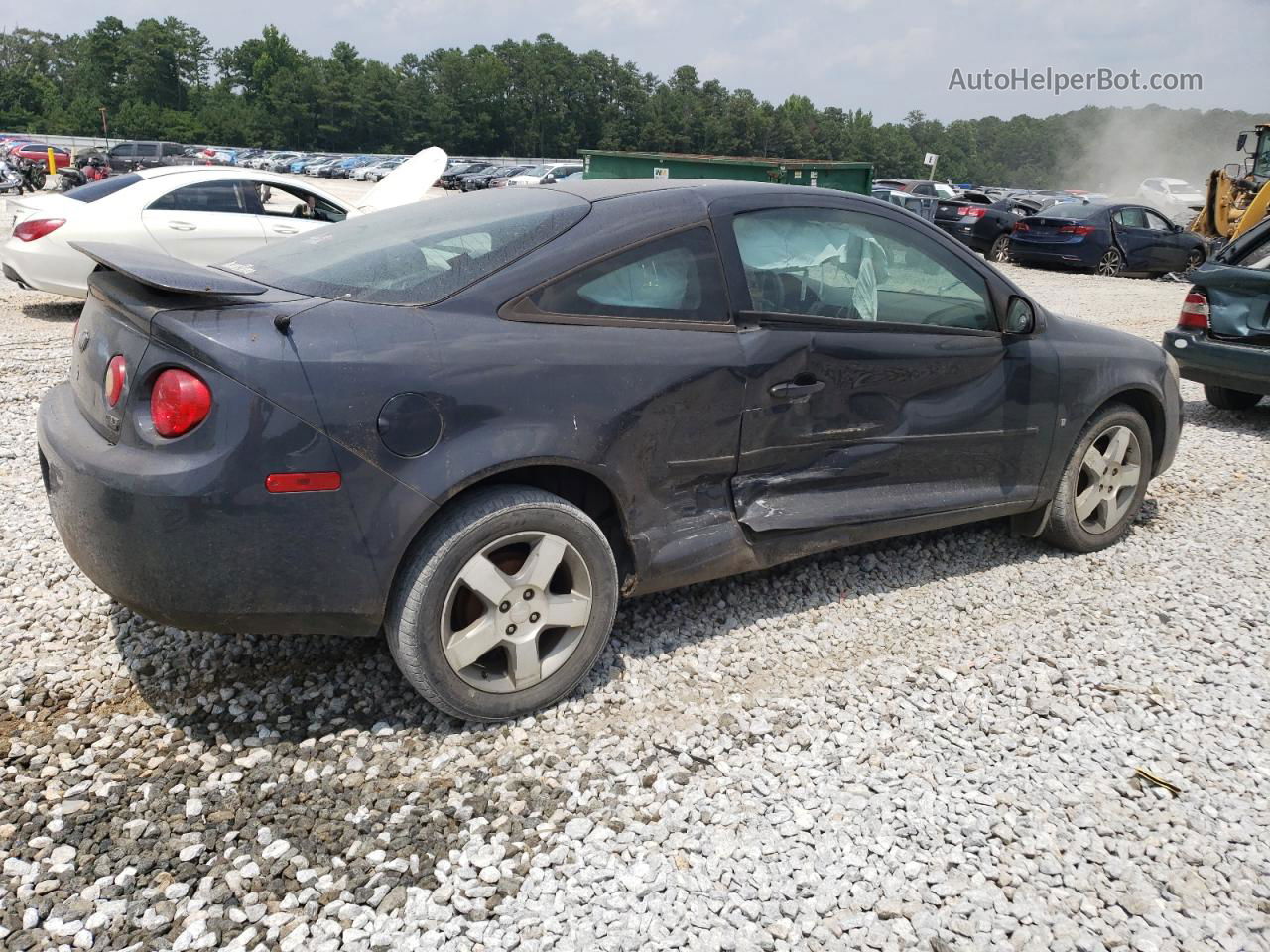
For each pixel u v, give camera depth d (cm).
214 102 13538
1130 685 342
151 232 891
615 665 339
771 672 342
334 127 13088
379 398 263
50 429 287
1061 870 250
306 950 215
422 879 237
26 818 249
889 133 17325
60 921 218
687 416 319
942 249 393
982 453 406
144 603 263
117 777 267
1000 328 404
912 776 285
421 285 290
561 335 296
